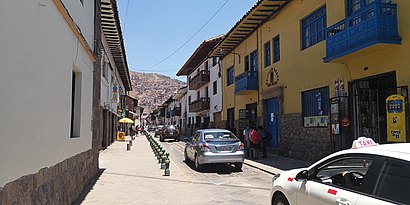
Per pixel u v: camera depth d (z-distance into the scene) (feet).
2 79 11.91
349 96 37.86
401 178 10.71
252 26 66.13
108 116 83.30
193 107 131.34
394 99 30.53
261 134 54.03
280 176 18.01
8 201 12.33
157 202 25.23
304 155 47.88
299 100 49.39
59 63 19.74
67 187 22.25
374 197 11.22
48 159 17.56
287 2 52.75
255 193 28.91
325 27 43.96
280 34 56.29
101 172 39.70
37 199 15.67
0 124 11.74
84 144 28.86
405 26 30.25
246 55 72.90
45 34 16.88
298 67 49.90
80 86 26.84
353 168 13.35
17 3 13.23
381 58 33.19
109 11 50.11
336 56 36.35
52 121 18.31
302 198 14.96
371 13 32.96
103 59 64.59
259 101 65.05
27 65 14.38
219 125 98.53
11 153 12.65
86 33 30.17
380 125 34.04
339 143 39.42
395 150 11.70
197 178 37.09
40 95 16.15
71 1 23.65
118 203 24.63
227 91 88.17
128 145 74.33
